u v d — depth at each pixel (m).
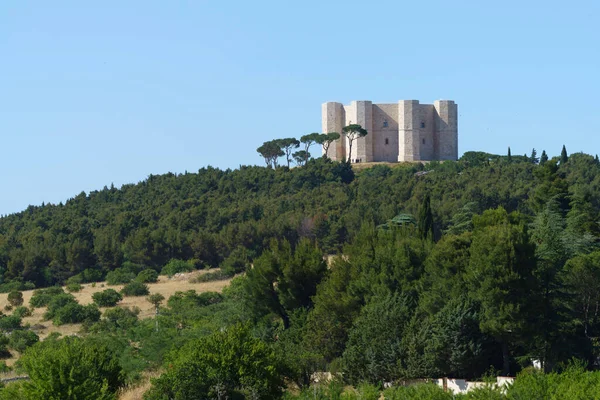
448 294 102.19
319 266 130.12
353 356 99.25
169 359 91.31
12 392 75.88
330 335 108.88
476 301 99.38
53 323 163.62
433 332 97.50
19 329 158.25
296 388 97.75
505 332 95.25
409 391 81.44
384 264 114.50
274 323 131.25
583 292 105.06
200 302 171.00
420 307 103.12
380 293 110.12
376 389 85.50
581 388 69.56
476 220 140.50
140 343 127.31
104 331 147.25
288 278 128.62
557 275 105.69
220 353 81.12
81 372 74.94
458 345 95.12
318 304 115.75
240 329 84.25
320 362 102.50
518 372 95.06
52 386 72.00
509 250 98.38
